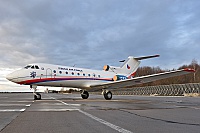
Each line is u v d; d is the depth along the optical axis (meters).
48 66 20.92
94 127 5.42
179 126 5.63
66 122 6.22
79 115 7.88
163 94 48.06
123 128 5.29
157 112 9.08
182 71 17.44
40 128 5.30
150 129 5.18
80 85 22.70
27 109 10.10
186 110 10.09
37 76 19.98
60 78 21.17
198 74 70.31
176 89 44.31
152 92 52.34
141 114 8.30
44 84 20.61
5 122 6.21
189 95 39.88
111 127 5.42
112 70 25.61
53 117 7.31
